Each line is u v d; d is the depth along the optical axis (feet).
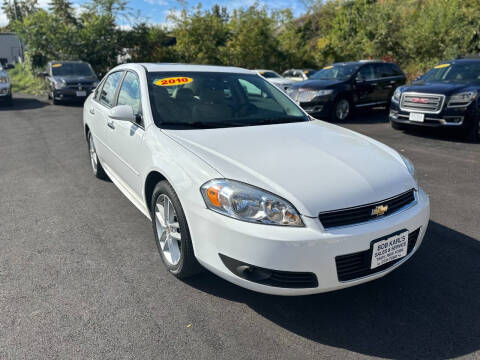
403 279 9.21
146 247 10.64
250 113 11.09
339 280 7.13
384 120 33.53
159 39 78.59
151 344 6.99
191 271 8.58
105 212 13.01
